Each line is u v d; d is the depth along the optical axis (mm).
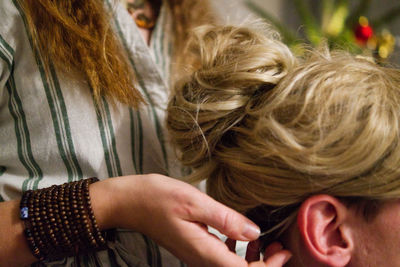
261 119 347
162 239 357
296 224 379
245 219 344
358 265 357
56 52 405
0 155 434
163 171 496
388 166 332
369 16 1312
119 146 449
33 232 354
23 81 415
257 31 433
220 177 398
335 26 1010
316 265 372
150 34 546
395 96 350
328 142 326
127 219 365
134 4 533
